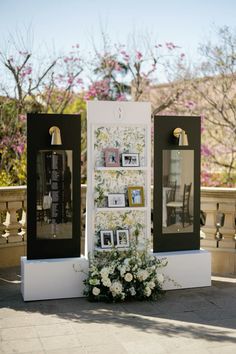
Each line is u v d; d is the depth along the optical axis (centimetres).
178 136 525
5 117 959
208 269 529
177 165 532
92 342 371
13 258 620
